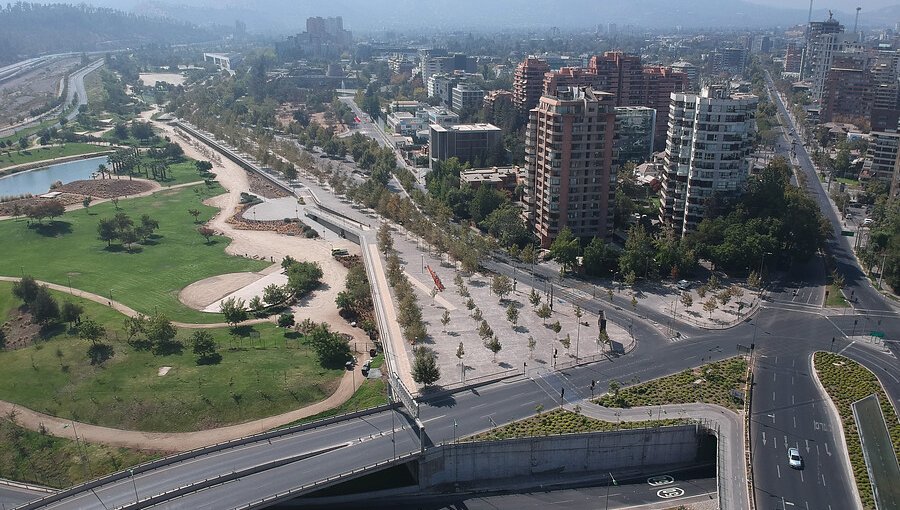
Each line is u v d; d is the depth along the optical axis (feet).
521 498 636.48
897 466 617.21
